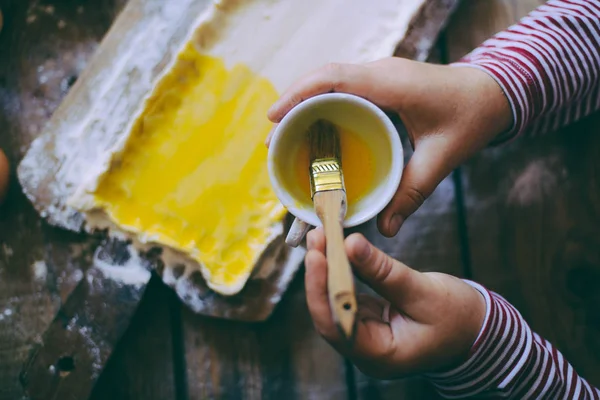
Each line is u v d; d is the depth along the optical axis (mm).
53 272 610
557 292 628
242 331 623
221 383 620
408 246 624
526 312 627
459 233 629
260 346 622
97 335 599
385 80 517
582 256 630
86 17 626
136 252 603
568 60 569
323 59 598
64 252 611
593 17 577
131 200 592
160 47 603
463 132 531
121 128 599
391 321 529
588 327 626
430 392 619
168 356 620
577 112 615
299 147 496
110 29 607
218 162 595
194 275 605
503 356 539
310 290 469
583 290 628
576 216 632
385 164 488
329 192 451
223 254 595
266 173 594
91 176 582
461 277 626
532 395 551
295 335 622
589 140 636
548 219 632
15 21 624
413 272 507
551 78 560
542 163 634
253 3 598
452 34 627
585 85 582
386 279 491
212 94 594
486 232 629
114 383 617
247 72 596
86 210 586
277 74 596
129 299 601
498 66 548
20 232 615
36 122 623
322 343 622
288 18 600
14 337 610
